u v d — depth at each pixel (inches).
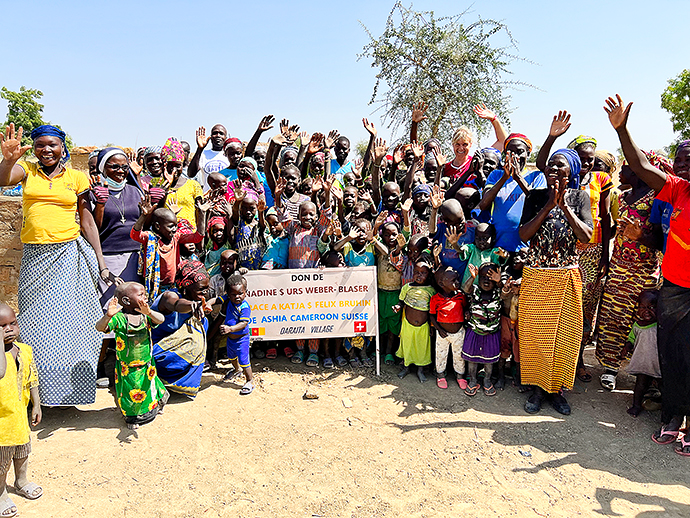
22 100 1913.1
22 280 177.2
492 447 164.4
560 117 196.1
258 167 301.0
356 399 198.4
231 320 201.9
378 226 220.4
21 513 129.0
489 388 203.3
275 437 168.6
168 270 197.5
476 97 519.2
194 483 143.1
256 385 208.8
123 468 149.2
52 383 173.6
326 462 154.5
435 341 217.6
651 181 160.2
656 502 137.6
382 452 160.6
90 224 190.1
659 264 229.9
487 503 136.4
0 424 126.3
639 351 183.3
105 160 199.2
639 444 168.1
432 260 215.2
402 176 302.2
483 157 241.6
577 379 220.7
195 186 234.1
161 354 186.1
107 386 205.2
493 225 208.4
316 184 234.7
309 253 226.2
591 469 153.3
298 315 223.1
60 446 160.1
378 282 233.1
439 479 147.0
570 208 183.2
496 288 198.2
